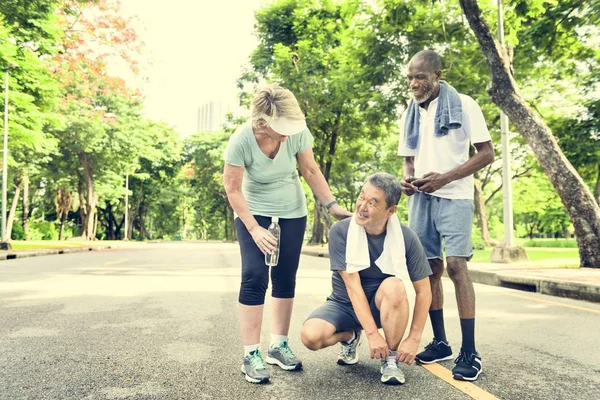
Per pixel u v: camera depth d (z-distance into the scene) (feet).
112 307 18.06
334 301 10.00
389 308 9.16
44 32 51.75
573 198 31.73
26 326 14.40
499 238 158.81
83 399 8.27
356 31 53.42
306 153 10.47
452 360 10.91
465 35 49.98
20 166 90.68
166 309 17.65
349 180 117.70
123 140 108.78
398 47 51.49
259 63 77.66
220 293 22.13
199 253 65.10
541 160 32.53
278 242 10.02
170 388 8.89
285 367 10.12
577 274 26.78
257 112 9.17
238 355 11.27
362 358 11.12
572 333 13.89
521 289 25.46
